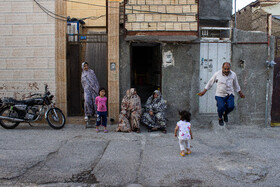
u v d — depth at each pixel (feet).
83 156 16.28
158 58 26.55
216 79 19.75
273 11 34.22
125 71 24.50
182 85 24.73
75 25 29.17
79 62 25.27
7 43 24.43
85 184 12.80
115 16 23.85
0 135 20.26
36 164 14.82
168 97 24.72
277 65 25.48
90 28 33.83
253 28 34.73
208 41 24.52
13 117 22.30
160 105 22.86
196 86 24.80
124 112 22.54
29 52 24.39
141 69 30.71
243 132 23.03
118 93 24.30
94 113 24.04
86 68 23.65
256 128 24.50
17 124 22.80
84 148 17.69
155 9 22.50
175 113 24.80
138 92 29.84
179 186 12.57
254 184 12.75
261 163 15.38
